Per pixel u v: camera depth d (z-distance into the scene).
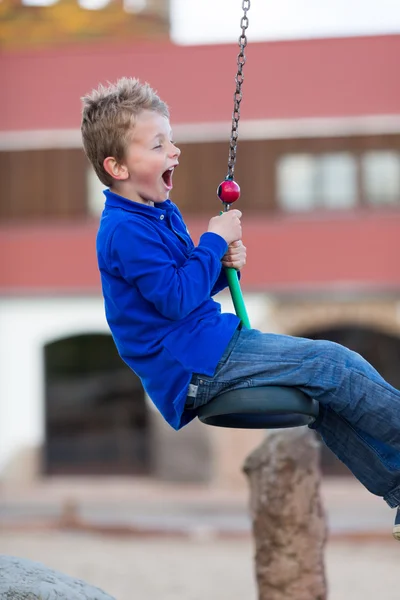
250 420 5.37
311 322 27.84
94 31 27.67
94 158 5.43
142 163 5.31
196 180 27.84
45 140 28.47
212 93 27.45
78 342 29.70
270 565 9.10
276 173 27.89
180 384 5.17
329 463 27.80
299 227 27.75
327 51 27.23
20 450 28.80
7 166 28.64
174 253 5.32
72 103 27.80
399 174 27.59
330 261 27.67
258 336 5.24
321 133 27.72
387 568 18.70
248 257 27.84
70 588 5.99
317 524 9.12
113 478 28.48
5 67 27.88
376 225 27.53
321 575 9.12
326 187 27.88
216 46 27.41
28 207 28.67
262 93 27.44
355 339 28.64
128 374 29.59
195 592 16.61
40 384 29.00
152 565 19.06
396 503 5.25
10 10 27.59
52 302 28.83
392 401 5.11
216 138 27.80
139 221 5.23
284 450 9.10
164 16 27.48
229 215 5.52
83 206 28.64
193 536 22.22
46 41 27.75
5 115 27.97
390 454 5.24
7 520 23.61
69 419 29.36
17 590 5.86
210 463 27.75
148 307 5.22
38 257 28.55
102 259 5.30
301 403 5.12
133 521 23.56
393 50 27.05
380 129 27.48
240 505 25.69
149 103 5.37
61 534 22.69
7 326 29.03
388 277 27.45
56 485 28.19
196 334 5.18
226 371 5.14
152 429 28.83
